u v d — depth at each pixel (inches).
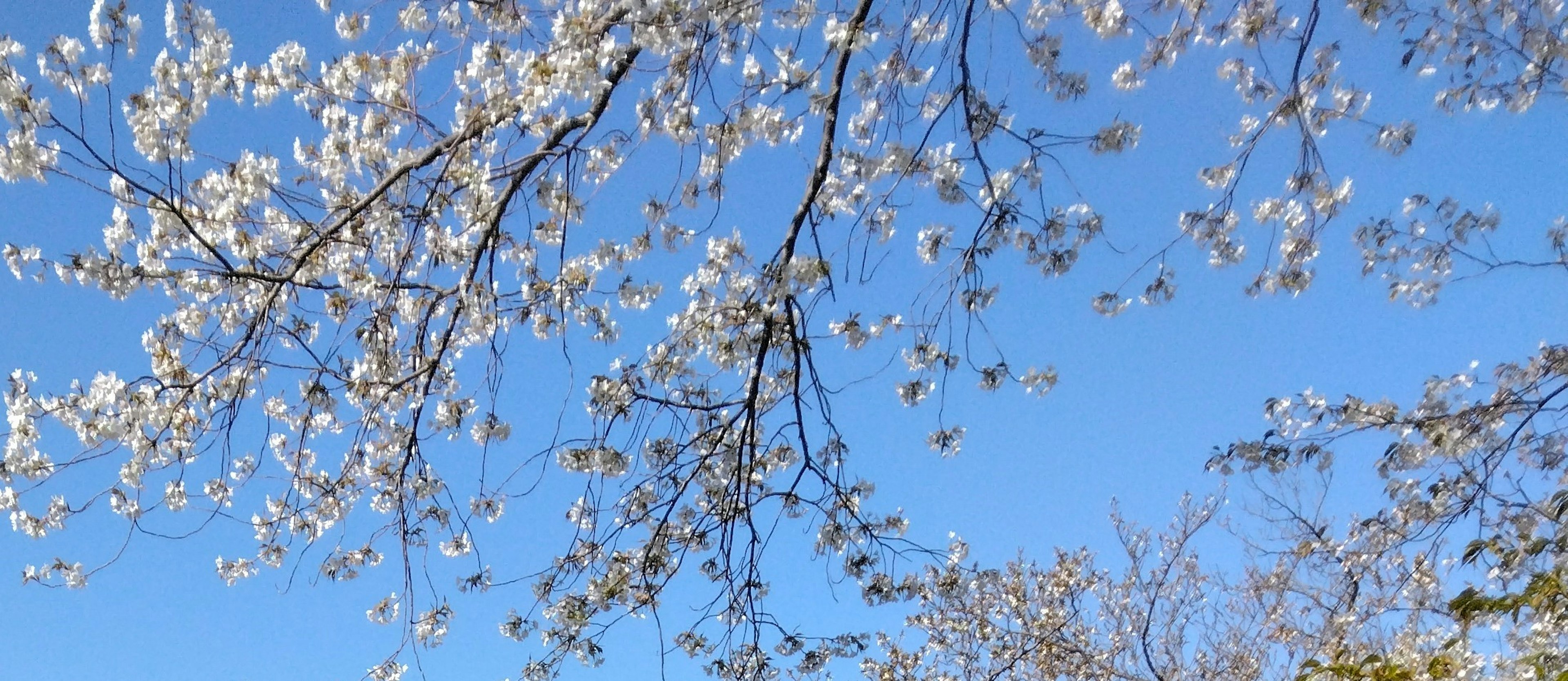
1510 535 229.3
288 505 258.2
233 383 237.8
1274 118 197.2
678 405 210.5
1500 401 221.1
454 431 241.8
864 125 210.4
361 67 206.2
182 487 240.5
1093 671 394.9
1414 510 235.5
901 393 231.8
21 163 180.9
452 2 197.3
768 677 234.5
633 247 224.1
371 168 217.9
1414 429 231.8
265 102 208.8
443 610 259.0
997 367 221.5
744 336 217.3
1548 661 208.2
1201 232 221.8
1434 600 263.6
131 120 194.7
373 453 258.1
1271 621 369.7
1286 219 211.6
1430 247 234.8
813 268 185.2
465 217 219.1
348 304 235.8
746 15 177.8
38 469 219.6
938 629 406.0
